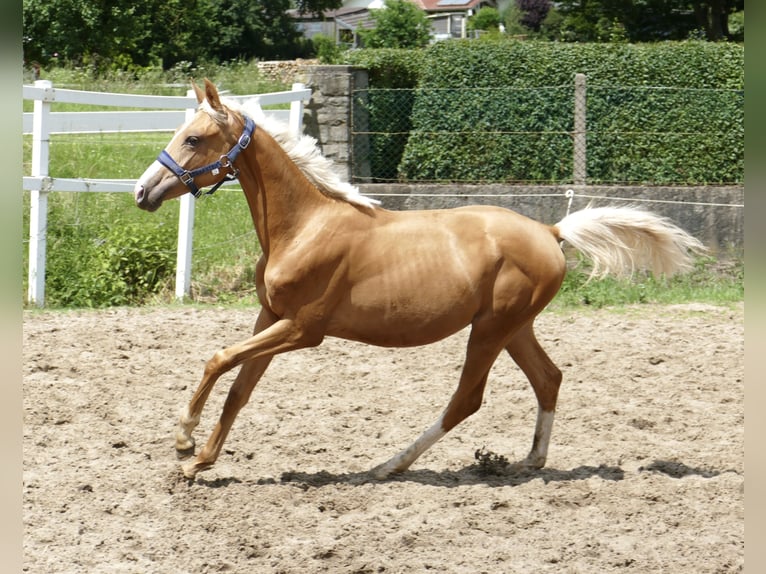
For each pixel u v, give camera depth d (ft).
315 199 23.98
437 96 56.95
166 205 52.95
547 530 21.61
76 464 25.29
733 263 50.16
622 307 45.27
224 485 24.26
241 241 50.34
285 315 23.89
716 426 29.66
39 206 42.11
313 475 25.17
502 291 24.25
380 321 24.07
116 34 113.19
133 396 31.37
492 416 30.50
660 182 55.83
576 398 32.17
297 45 193.26
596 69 57.57
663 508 22.90
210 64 134.41
